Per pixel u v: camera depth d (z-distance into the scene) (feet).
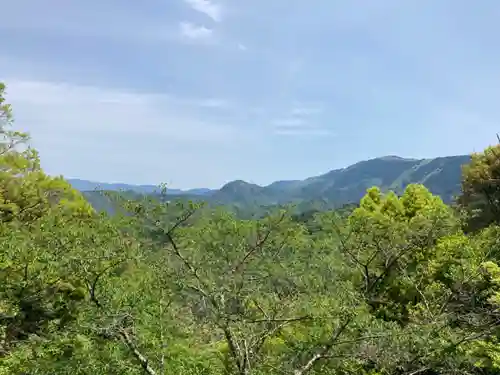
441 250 52.49
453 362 32.04
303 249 33.96
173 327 24.12
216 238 26.94
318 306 26.61
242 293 26.40
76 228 29.40
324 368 27.53
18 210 53.36
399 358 28.81
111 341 23.08
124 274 26.91
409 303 47.65
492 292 41.57
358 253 49.26
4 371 26.81
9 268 34.32
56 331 25.62
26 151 66.95
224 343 28.30
